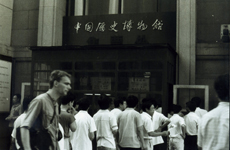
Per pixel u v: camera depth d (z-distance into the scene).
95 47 10.26
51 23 11.22
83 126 5.51
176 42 10.59
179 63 10.41
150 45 9.66
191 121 7.75
